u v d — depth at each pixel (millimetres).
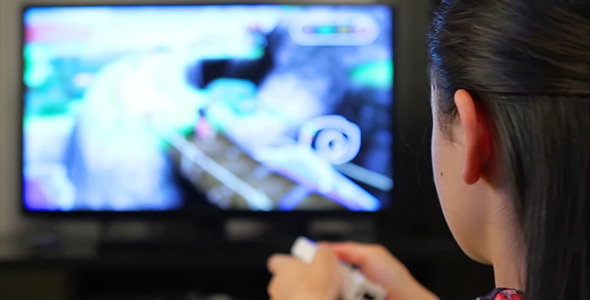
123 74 1867
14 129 2025
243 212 1895
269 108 1874
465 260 1778
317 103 1872
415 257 1782
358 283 807
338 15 1860
